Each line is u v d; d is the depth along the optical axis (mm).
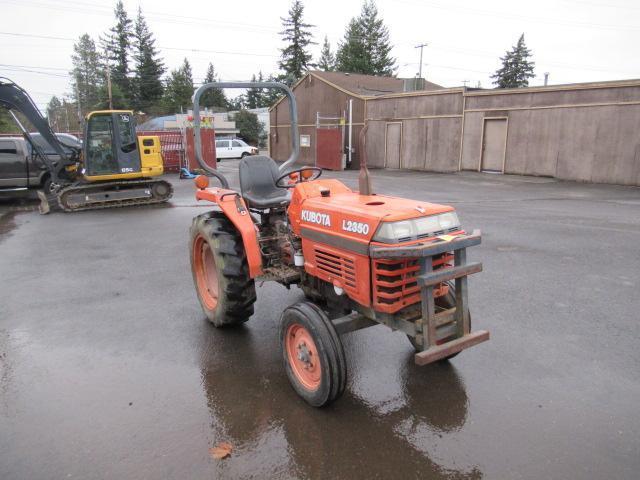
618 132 14555
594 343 4148
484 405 3291
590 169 15328
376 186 14844
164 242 8289
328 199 3529
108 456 2848
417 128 20484
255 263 4082
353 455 2828
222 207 4230
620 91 14328
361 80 27797
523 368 3758
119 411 3301
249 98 80312
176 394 3502
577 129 15445
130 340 4395
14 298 5535
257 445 2932
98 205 11938
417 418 3168
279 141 28922
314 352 3227
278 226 4410
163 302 5359
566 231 8344
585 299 5152
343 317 3367
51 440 3000
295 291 5617
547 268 6242
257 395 3480
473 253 6988
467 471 2680
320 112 25062
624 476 2611
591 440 2914
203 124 21672
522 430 3021
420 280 2803
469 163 18844
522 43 60812
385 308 2951
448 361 3895
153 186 12672
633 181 14477
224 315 4371
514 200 11969
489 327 4488
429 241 2881
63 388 3600
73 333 4562
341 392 3154
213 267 4789
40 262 7070
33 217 10992
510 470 2678
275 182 4684
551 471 2662
